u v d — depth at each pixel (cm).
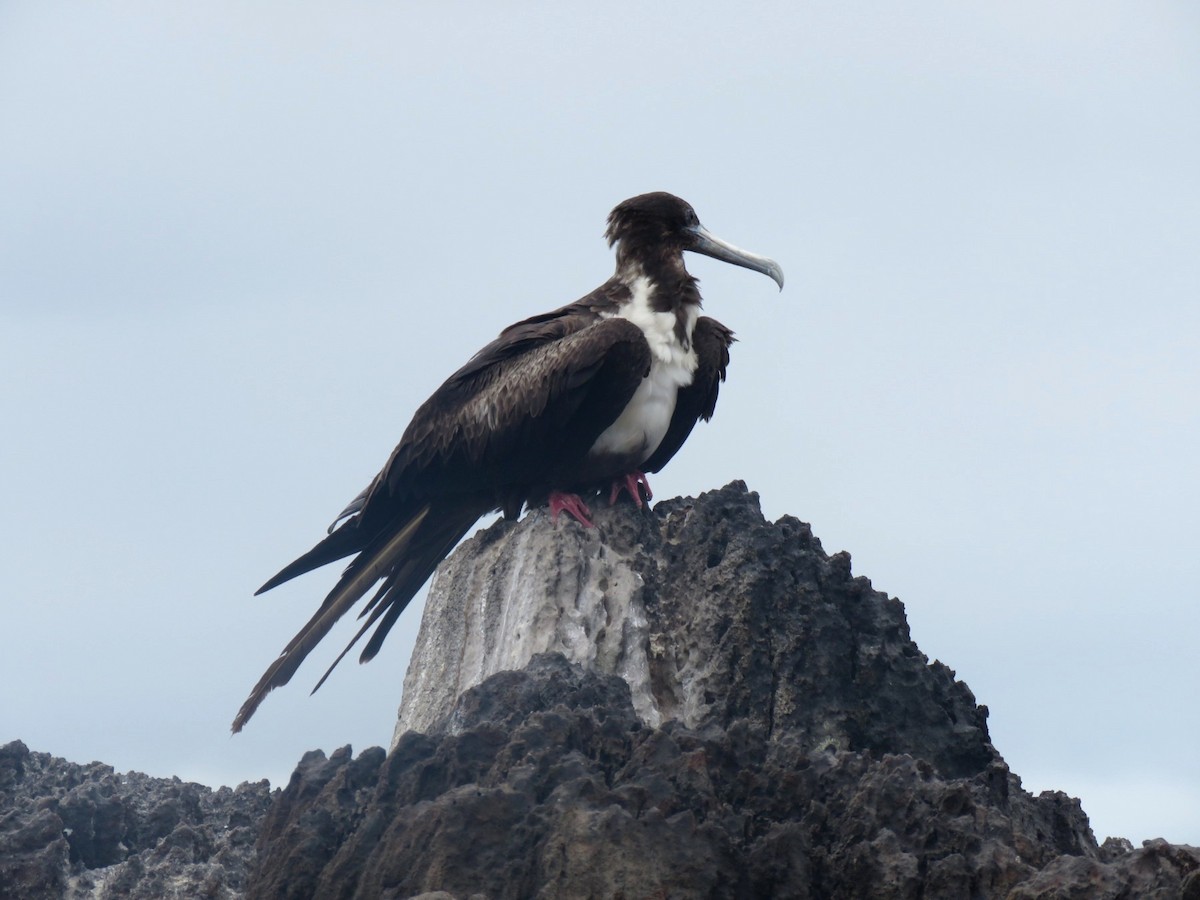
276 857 1588
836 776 1552
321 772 1688
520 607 1852
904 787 1498
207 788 2161
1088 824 1722
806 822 1510
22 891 1847
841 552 1853
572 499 1972
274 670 1988
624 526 1961
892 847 1440
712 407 2095
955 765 1742
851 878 1438
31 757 2162
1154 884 1318
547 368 1953
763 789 1543
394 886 1459
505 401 1977
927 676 1791
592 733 1588
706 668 1789
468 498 2064
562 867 1394
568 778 1485
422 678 1923
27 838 1892
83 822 1969
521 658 1802
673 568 1894
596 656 1797
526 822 1439
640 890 1384
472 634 1898
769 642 1781
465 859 1430
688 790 1500
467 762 1572
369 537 2122
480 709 1677
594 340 1944
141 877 1880
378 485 2073
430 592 2008
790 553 1836
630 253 2069
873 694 1761
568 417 1950
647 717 1753
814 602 1795
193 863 1898
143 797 2095
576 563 1867
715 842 1424
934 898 1402
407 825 1488
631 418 1986
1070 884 1345
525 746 1548
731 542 1858
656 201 2077
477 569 1952
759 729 1603
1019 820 1627
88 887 1889
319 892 1525
